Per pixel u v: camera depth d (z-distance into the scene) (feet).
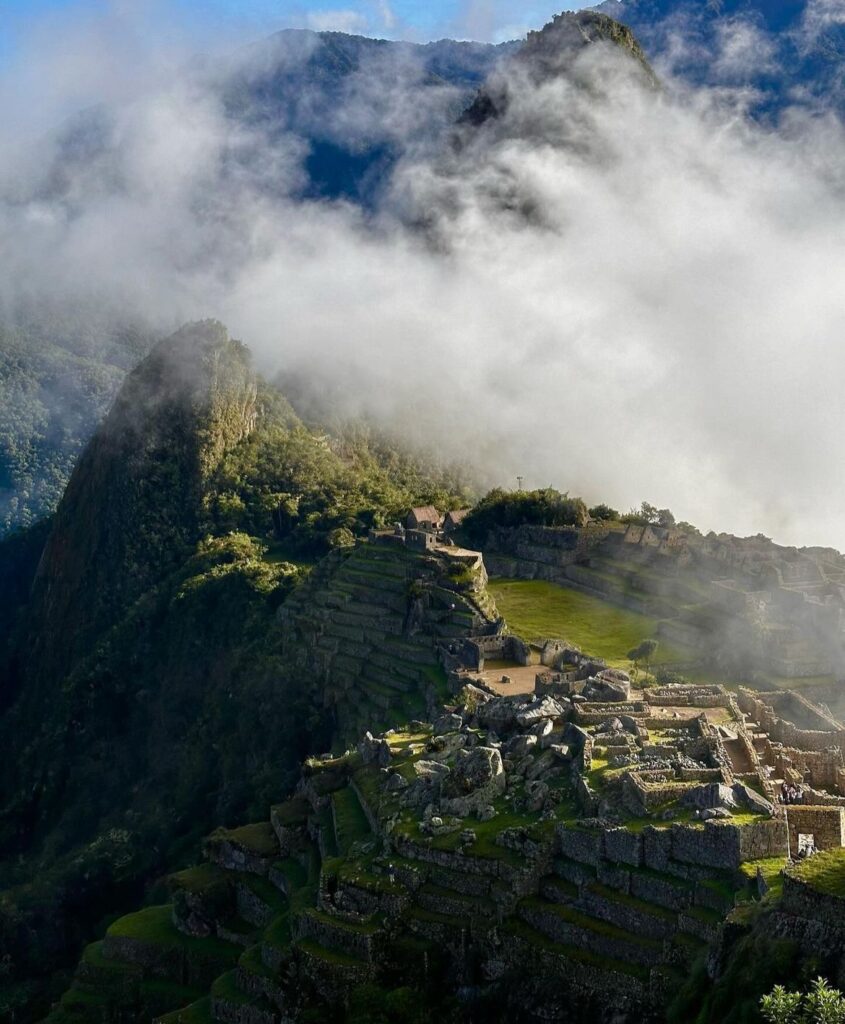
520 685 426.92
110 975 341.62
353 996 247.50
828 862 196.03
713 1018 191.62
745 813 231.50
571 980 226.79
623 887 233.96
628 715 301.43
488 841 262.67
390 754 331.36
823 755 274.77
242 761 568.82
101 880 502.79
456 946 250.37
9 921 475.72
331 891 275.80
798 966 186.09
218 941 335.67
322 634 611.88
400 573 651.66
